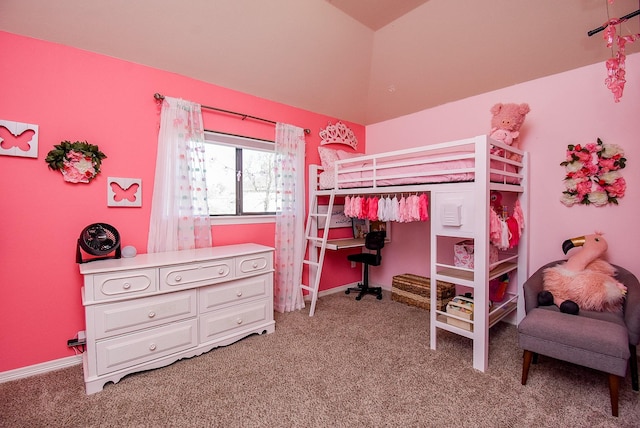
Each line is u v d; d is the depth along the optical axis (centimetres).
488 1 234
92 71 221
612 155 233
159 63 246
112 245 217
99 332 184
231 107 294
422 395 179
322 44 289
